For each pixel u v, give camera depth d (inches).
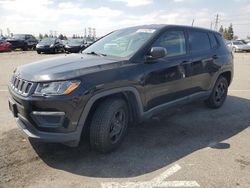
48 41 1013.2
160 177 130.0
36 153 149.7
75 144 137.9
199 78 209.8
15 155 146.7
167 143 168.9
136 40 174.6
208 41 227.1
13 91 145.7
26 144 159.6
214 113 232.5
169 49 183.6
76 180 126.1
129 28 200.4
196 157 150.7
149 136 179.2
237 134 186.5
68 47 1017.5
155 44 172.7
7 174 128.6
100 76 139.9
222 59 235.6
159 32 178.5
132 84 153.1
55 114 130.6
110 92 143.2
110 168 137.3
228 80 257.1
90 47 196.9
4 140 164.7
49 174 130.3
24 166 136.3
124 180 127.0
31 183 122.6
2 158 142.8
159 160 146.6
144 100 163.5
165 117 218.7
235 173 134.3
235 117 223.1
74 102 130.6
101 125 143.8
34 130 135.7
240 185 123.9
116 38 190.1
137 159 147.3
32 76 136.7
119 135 156.7
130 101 161.0
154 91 169.3
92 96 135.6
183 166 140.4
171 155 152.7
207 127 198.7
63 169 135.1
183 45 196.9
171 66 179.2
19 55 906.7
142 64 161.2
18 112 146.2
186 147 163.6
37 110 131.8
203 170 136.6
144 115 166.1
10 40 1183.6
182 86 192.5
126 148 160.4
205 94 222.2
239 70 560.7
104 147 147.9
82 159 145.5
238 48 1375.5
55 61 157.8
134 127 194.7
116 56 165.8
